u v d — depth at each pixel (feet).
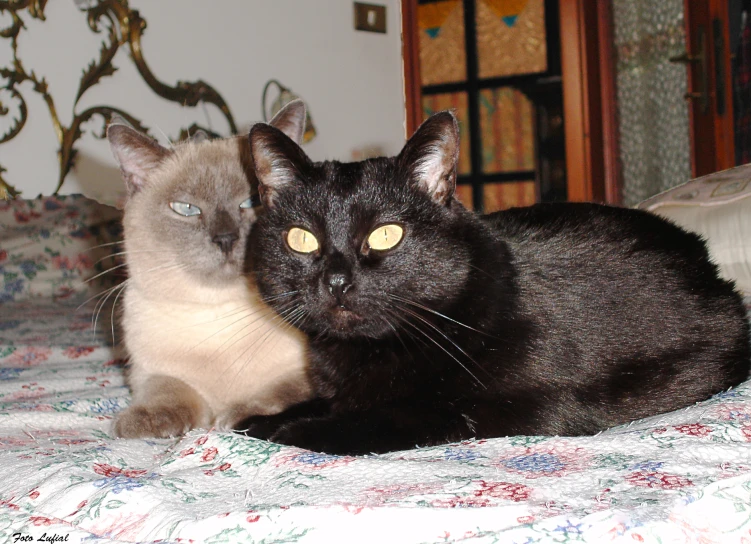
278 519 1.58
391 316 2.10
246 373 2.48
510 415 2.06
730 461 1.74
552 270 2.23
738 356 2.32
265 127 2.20
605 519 1.53
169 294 2.50
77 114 4.92
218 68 5.27
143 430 2.27
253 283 2.52
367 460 1.83
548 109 6.84
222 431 2.20
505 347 2.10
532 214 2.49
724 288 2.46
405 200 2.14
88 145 4.98
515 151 6.97
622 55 6.25
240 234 2.54
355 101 5.71
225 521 1.58
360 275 2.09
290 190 2.22
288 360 2.48
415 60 5.86
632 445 1.84
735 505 1.61
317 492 1.70
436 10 6.96
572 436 2.03
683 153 6.41
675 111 6.37
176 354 2.49
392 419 2.06
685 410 2.03
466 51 6.92
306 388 2.41
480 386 2.08
